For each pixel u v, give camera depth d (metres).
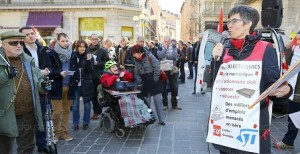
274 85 2.35
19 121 3.94
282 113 7.54
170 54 8.66
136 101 6.35
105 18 27.59
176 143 5.82
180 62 15.09
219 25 3.07
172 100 8.96
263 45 2.65
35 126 4.07
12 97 3.71
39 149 5.36
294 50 5.77
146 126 6.76
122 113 6.08
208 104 9.73
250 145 2.62
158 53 8.61
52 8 28.00
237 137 2.68
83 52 6.68
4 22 28.64
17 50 3.79
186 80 16.70
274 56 2.63
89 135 6.41
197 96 11.31
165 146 5.65
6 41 3.76
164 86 8.83
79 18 28.19
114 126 6.30
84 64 6.72
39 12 28.31
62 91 5.80
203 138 6.12
